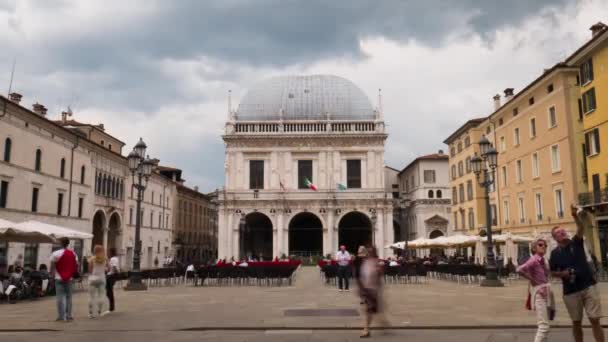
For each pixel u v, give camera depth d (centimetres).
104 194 5969
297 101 8494
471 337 1410
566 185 4328
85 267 4994
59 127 4884
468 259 5559
